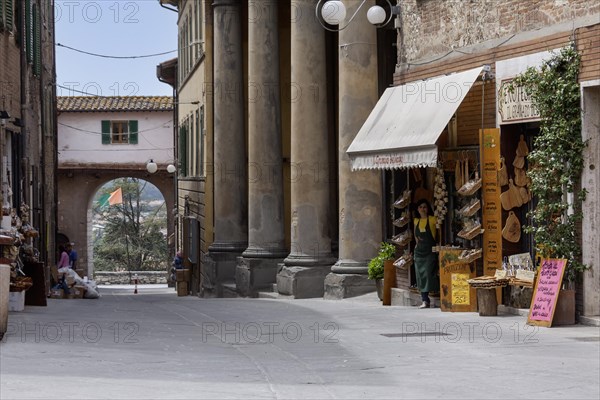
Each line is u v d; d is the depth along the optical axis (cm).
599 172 1919
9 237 2158
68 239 7638
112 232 10638
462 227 2320
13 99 3388
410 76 2569
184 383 1310
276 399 1201
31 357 1508
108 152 7619
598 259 1925
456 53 2355
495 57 2192
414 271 2609
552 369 1424
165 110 7581
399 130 2394
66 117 7594
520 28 2108
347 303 2862
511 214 2159
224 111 4184
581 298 1934
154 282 9206
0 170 3027
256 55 3762
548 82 1952
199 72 5041
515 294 2119
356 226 3038
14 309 2433
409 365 1488
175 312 2605
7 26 3222
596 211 1922
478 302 2147
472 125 2281
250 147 3778
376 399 1207
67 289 4209
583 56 1903
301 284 3328
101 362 1484
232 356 1612
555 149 1938
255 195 3762
